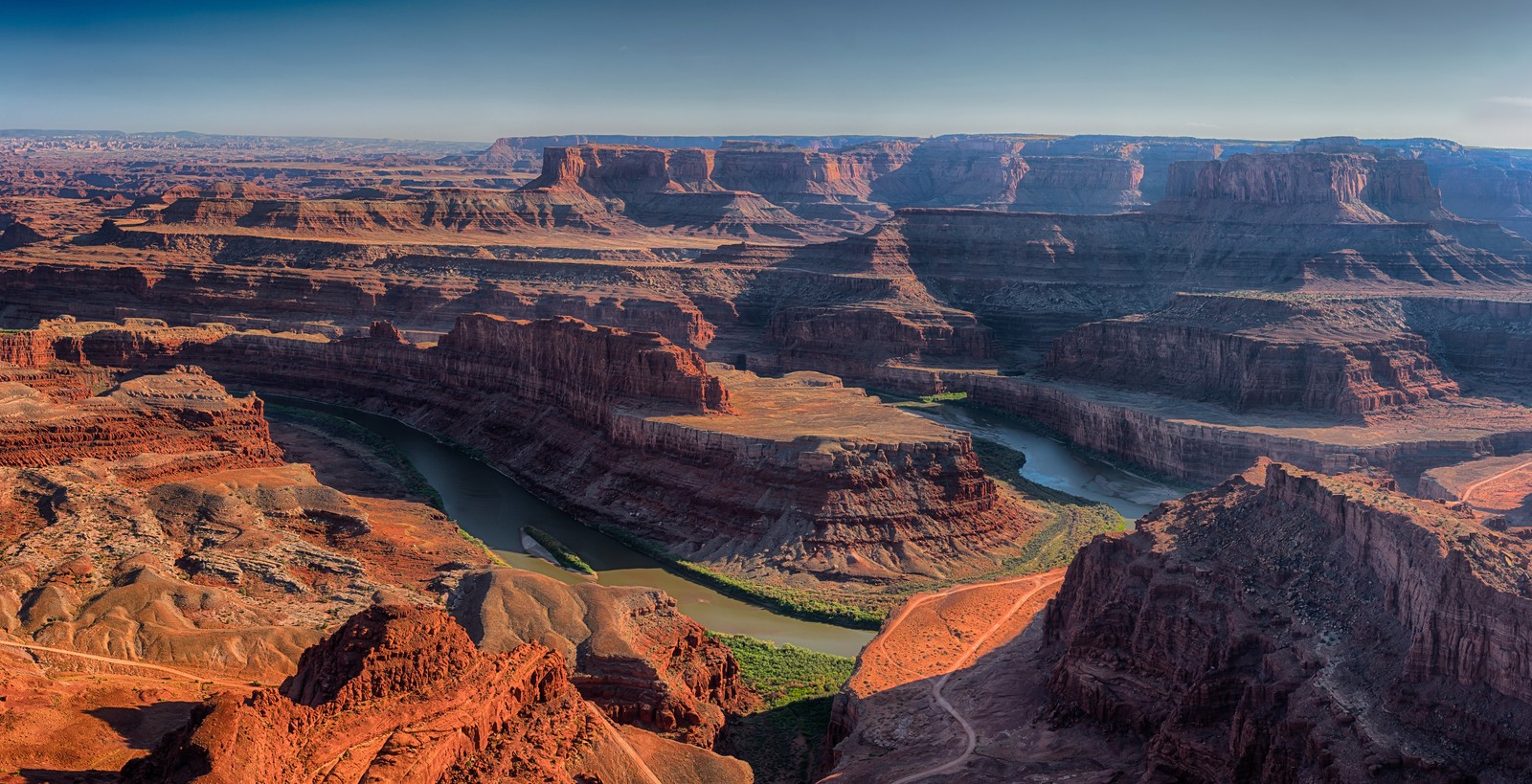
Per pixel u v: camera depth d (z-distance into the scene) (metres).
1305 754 95.31
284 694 100.06
